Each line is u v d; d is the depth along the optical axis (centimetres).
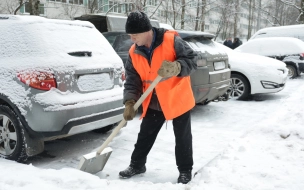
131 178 306
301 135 345
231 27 3684
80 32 379
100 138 437
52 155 375
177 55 253
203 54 516
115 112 369
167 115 266
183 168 285
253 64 692
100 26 896
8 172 285
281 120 423
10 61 338
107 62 378
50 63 319
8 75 333
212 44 579
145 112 277
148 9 2105
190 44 518
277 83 678
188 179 280
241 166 274
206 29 3800
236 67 702
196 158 364
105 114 354
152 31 257
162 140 429
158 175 313
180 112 270
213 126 505
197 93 505
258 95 785
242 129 486
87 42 375
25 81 319
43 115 311
